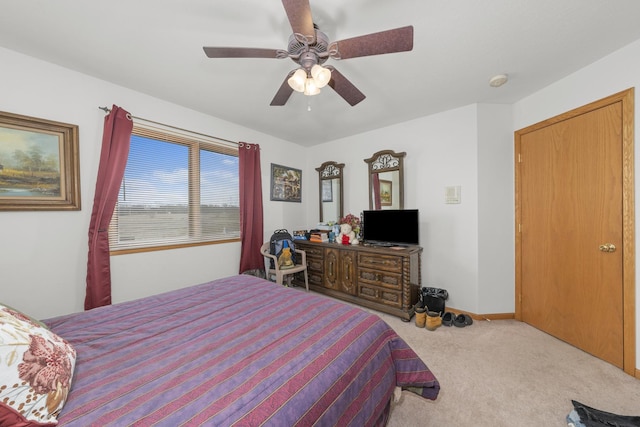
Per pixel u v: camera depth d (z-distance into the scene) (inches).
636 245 68.1
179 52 69.9
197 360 37.4
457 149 108.3
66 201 77.9
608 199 74.0
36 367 27.4
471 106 104.3
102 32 61.9
